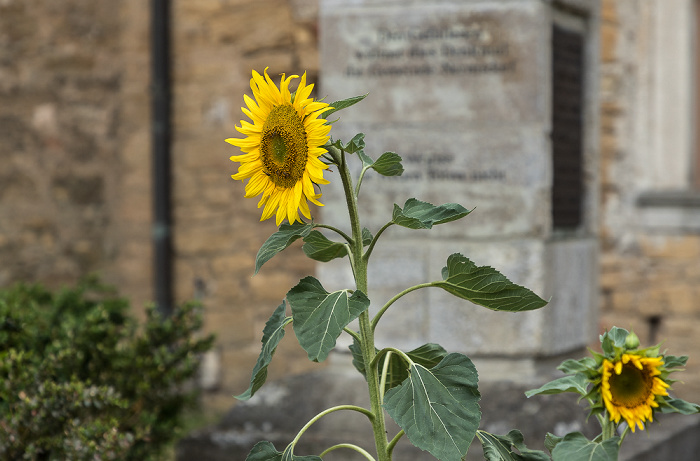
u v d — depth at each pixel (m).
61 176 7.90
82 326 4.37
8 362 3.92
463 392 1.87
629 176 7.46
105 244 7.99
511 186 4.84
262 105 1.91
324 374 5.04
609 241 7.48
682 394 7.03
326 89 5.07
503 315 4.84
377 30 4.98
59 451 3.71
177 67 7.65
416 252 4.95
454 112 4.89
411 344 4.96
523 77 4.80
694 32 7.45
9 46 7.79
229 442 4.62
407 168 4.96
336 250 2.06
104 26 7.94
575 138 5.32
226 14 7.45
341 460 4.42
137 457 4.30
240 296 7.45
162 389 4.47
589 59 5.46
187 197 7.64
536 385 4.61
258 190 1.92
